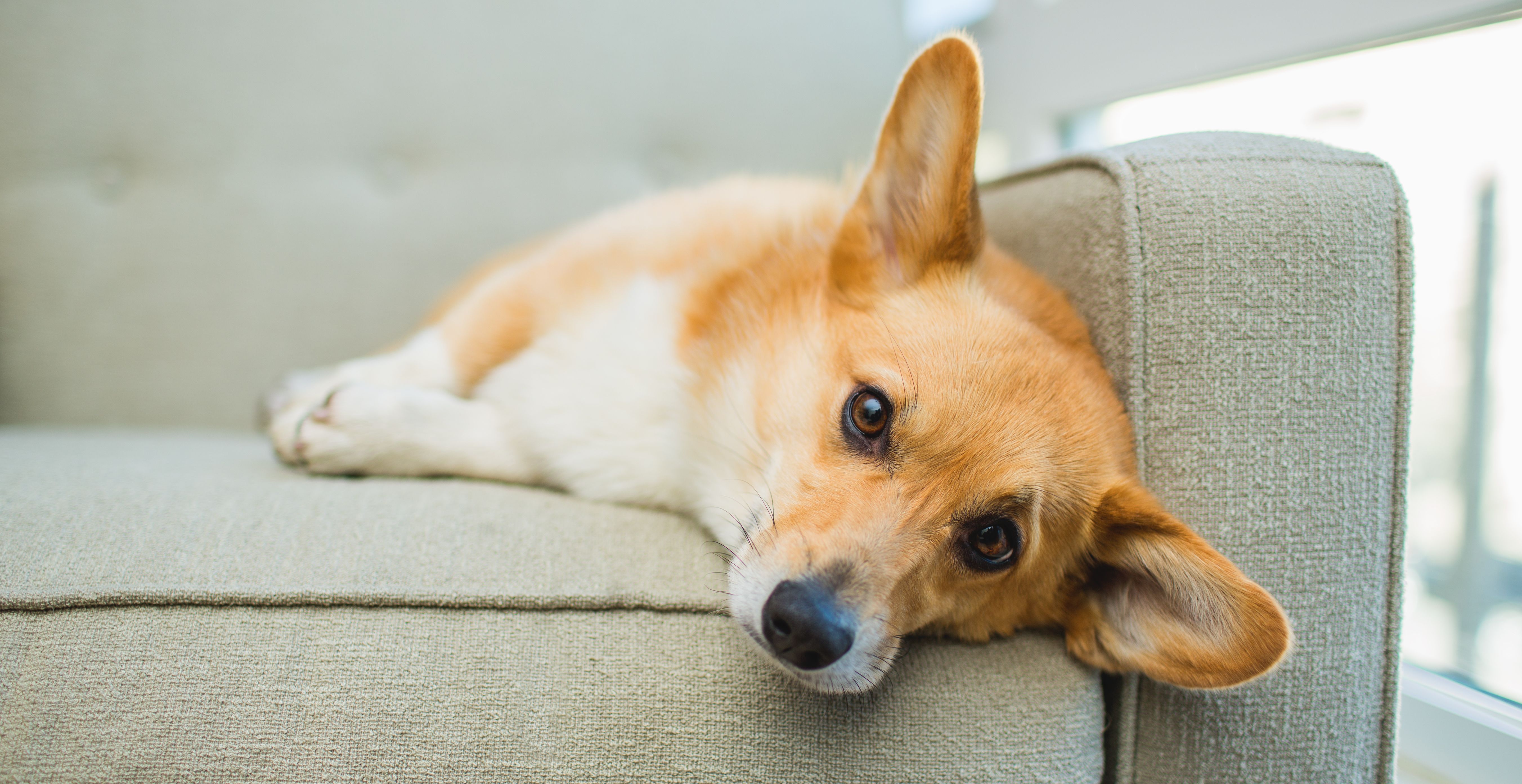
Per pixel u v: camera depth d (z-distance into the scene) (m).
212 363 2.03
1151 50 1.88
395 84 2.13
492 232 2.18
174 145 2.02
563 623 0.97
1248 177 1.08
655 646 0.97
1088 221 1.19
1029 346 1.11
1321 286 1.04
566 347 1.39
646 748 0.92
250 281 2.05
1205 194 1.07
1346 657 1.03
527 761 0.90
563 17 2.20
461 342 1.51
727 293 1.32
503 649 0.94
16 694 0.85
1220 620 0.98
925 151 1.20
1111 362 1.13
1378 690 1.04
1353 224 1.05
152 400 2.00
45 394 1.93
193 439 1.71
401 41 2.13
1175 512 1.06
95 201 2.01
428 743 0.89
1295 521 1.03
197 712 0.87
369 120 2.13
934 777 0.96
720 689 0.96
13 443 1.37
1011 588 1.13
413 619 0.94
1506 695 1.43
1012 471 1.06
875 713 0.98
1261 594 0.91
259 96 2.06
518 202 2.19
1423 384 1.71
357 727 0.88
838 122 2.31
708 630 1.00
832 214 1.41
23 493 1.03
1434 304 1.67
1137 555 1.07
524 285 1.52
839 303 1.20
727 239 1.46
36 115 1.95
